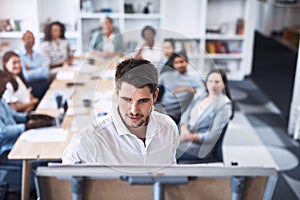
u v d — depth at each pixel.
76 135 1.57
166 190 1.40
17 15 6.01
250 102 6.10
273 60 8.80
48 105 3.72
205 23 6.87
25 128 3.23
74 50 5.88
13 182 3.55
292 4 11.17
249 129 5.05
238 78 7.36
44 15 6.14
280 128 5.11
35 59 4.89
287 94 6.50
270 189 1.43
